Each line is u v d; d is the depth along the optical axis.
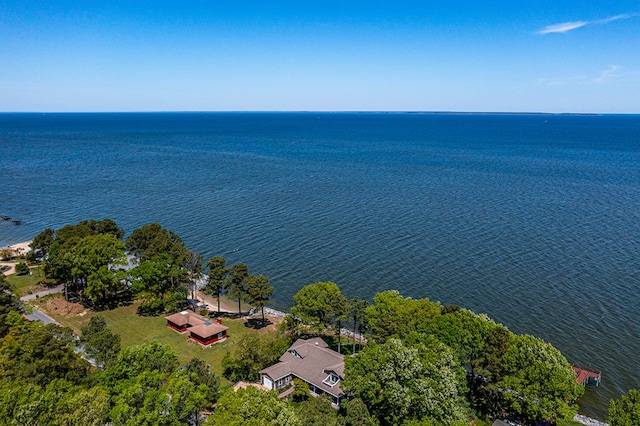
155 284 79.62
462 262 97.62
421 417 47.22
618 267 94.56
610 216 129.75
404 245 107.69
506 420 54.06
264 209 139.00
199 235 115.56
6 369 45.62
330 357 60.69
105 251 80.88
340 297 66.88
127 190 164.88
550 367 50.53
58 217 132.12
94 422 36.72
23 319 59.34
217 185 174.12
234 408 38.47
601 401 58.59
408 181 182.50
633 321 75.06
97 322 61.12
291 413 39.06
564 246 106.25
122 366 45.84
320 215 132.50
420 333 57.59
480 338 55.62
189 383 42.41
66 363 46.84
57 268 79.56
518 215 131.25
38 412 36.75
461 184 176.12
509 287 86.50
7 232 119.81
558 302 81.12
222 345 69.00
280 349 64.12
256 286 73.25
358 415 44.41
